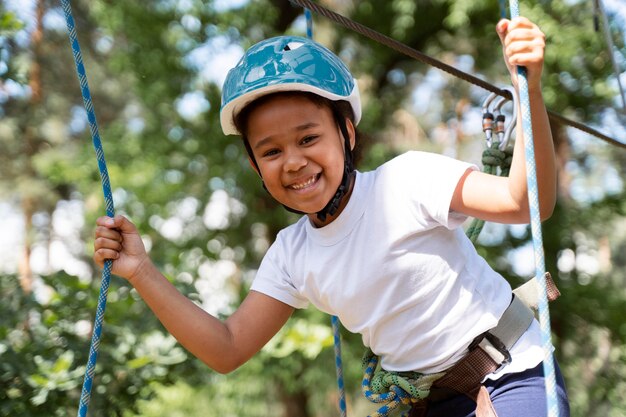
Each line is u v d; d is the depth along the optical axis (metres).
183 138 10.68
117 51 10.99
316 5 2.34
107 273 2.20
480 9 9.95
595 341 10.93
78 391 4.52
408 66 11.52
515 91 1.90
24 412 4.16
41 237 18.25
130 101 16.19
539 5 9.85
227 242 10.88
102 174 2.19
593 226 11.77
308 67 2.18
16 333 4.57
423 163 2.24
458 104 12.70
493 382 2.24
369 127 10.36
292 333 6.47
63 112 16.17
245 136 2.26
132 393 4.61
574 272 11.05
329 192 2.22
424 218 2.21
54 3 12.91
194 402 11.48
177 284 4.80
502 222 2.10
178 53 10.36
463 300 2.25
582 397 10.50
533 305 2.34
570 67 9.97
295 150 2.17
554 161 1.90
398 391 2.34
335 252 2.31
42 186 16.50
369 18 10.59
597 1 3.41
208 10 10.27
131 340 4.66
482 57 11.04
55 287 4.67
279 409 11.55
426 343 2.27
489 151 2.60
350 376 9.80
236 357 2.40
